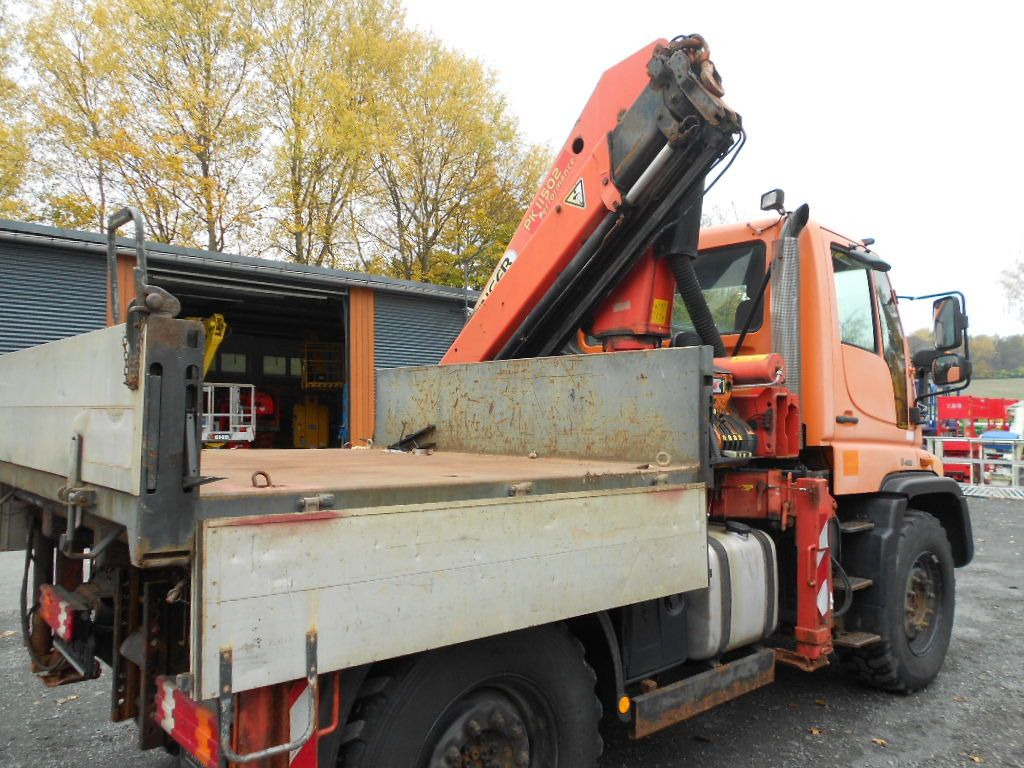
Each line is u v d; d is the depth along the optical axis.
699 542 2.90
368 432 13.82
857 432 4.42
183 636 2.38
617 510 2.58
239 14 22.94
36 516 3.40
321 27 24.52
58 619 2.86
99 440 2.05
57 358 2.51
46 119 20.58
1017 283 37.16
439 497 2.14
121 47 21.22
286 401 20.06
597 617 2.74
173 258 11.20
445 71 25.17
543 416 3.66
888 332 4.95
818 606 3.60
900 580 4.35
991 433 16.48
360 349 13.88
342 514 1.88
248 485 2.05
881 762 3.67
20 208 20.19
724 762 3.65
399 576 1.98
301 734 1.86
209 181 21.66
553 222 4.14
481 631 2.16
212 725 1.88
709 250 4.82
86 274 10.62
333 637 1.85
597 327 4.31
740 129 3.72
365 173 24.92
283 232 24.47
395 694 2.18
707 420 3.00
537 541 2.32
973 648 5.60
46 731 3.97
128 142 20.45
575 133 4.14
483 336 4.52
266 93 23.56
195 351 1.78
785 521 3.64
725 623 3.29
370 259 26.56
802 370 4.21
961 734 4.01
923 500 5.25
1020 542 10.12
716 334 4.23
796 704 4.44
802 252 4.28
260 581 1.74
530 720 2.60
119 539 2.09
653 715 2.90
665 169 3.77
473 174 26.28
